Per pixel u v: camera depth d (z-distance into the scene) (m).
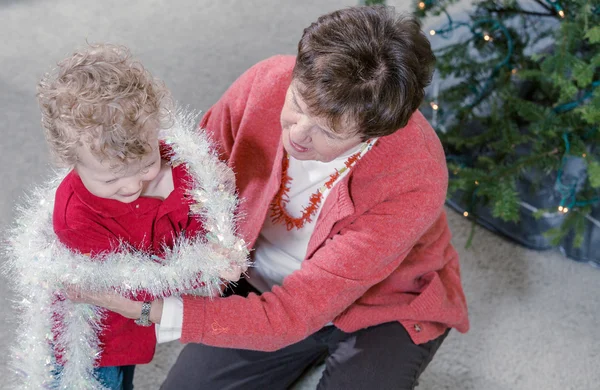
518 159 1.78
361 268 1.17
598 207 1.89
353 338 1.35
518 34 1.83
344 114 0.94
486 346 1.75
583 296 1.87
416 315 1.32
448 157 1.96
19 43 2.30
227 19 2.47
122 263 1.02
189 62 2.30
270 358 1.39
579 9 1.65
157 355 1.64
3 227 1.79
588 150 1.77
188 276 1.06
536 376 1.71
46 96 0.90
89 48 0.96
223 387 1.38
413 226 1.17
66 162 0.93
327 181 1.19
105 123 0.88
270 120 1.21
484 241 1.97
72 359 1.11
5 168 1.93
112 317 1.14
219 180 1.14
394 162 1.15
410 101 0.97
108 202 1.01
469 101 1.92
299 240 1.30
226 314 1.12
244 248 1.12
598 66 1.66
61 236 1.02
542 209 1.77
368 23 0.93
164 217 1.08
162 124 1.00
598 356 1.75
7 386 1.52
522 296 1.86
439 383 1.68
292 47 2.40
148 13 2.46
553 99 1.86
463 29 2.09
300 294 1.16
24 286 1.09
